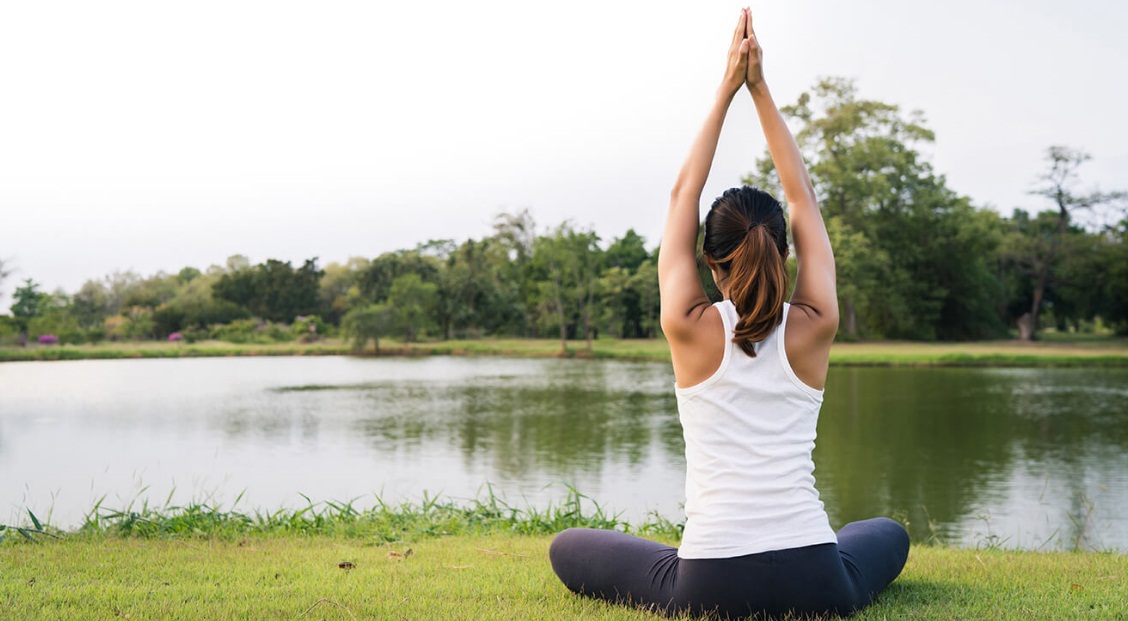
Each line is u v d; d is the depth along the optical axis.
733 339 1.74
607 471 9.89
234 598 2.36
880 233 47.00
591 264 52.25
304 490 8.67
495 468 10.16
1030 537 6.67
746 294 1.73
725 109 1.93
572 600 2.18
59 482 9.04
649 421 15.02
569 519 4.99
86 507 7.42
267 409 17.11
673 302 1.79
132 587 2.54
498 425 14.51
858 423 14.65
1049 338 52.03
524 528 4.72
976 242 47.25
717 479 1.75
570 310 59.16
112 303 62.41
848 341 45.81
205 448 11.87
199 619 2.09
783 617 1.74
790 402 1.76
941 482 9.41
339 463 10.55
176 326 57.69
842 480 9.59
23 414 16.22
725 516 1.74
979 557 3.24
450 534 4.39
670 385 23.17
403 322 46.84
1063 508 7.97
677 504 7.82
